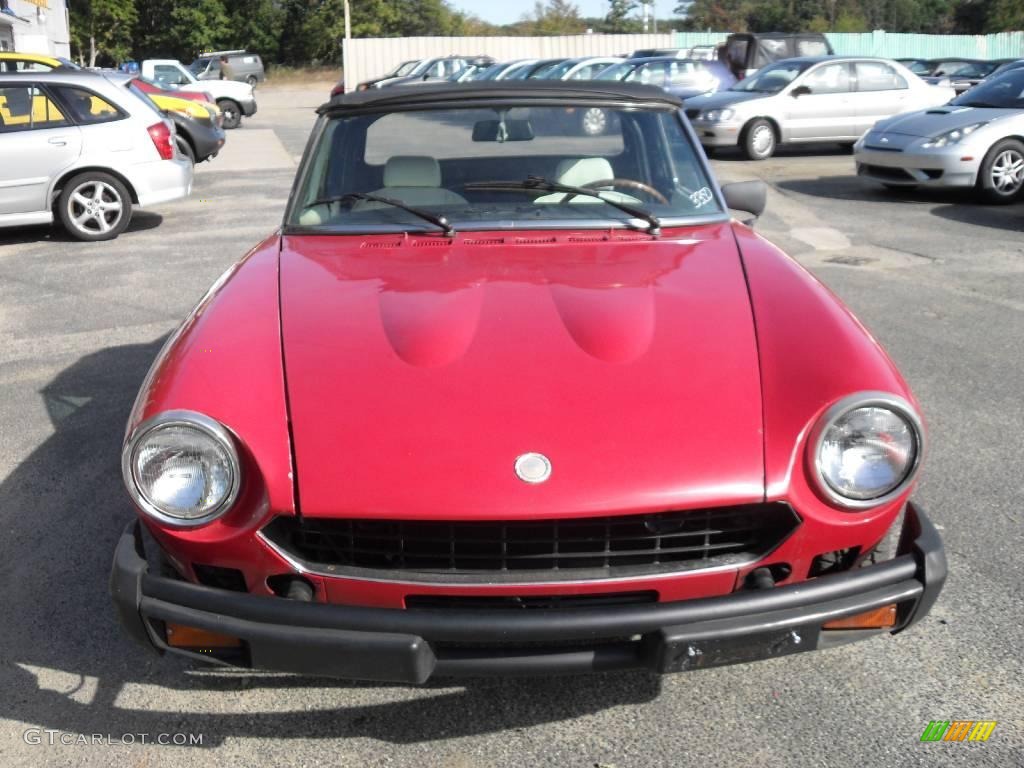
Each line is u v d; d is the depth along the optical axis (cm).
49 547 355
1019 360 539
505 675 221
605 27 7394
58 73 934
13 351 593
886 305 656
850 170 1370
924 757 242
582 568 225
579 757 245
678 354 244
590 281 280
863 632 233
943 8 7731
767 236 905
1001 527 353
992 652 282
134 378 538
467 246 312
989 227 937
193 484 222
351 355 246
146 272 801
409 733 255
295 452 223
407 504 214
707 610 214
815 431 224
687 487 217
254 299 276
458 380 236
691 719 258
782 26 7388
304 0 5584
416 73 2789
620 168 353
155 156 954
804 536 225
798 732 252
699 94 1722
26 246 927
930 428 445
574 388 234
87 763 246
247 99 2417
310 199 347
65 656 290
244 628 216
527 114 353
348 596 225
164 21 5597
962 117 1072
